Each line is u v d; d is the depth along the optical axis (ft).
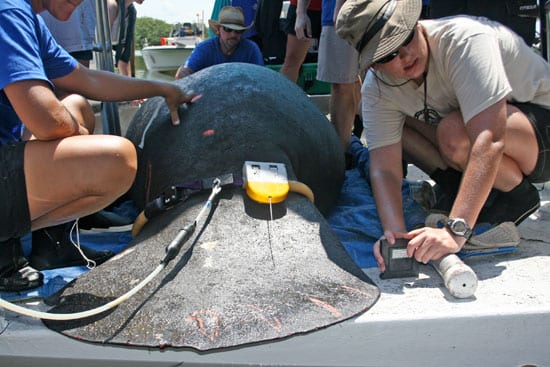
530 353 6.35
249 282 6.54
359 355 6.19
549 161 8.09
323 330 6.06
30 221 6.66
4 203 6.46
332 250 7.22
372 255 8.23
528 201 8.21
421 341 6.23
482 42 7.19
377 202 7.95
